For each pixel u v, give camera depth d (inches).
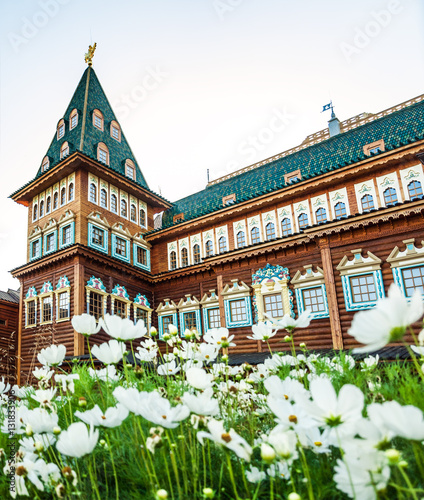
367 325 42.8
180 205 1219.9
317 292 702.5
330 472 60.2
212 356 102.5
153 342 112.7
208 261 832.9
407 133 828.0
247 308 773.9
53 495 64.4
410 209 612.1
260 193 881.5
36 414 71.1
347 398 48.1
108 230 943.0
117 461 73.7
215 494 60.9
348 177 791.7
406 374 87.1
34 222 995.9
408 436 39.4
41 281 874.8
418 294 44.0
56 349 97.2
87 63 1272.1
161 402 62.1
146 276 965.8
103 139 1120.2
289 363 117.1
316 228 689.6
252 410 101.9
